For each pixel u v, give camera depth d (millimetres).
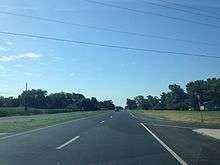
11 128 35656
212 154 17656
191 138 26297
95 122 48094
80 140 23750
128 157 16359
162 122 51094
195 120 60750
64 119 58531
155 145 21250
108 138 25266
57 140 23688
